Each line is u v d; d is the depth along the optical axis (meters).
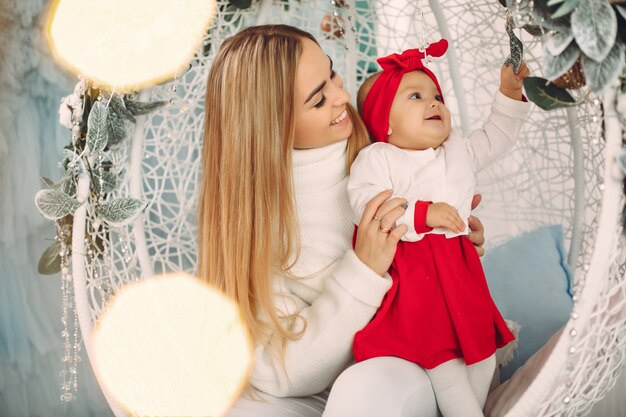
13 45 1.78
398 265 1.35
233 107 1.47
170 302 1.57
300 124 1.46
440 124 1.42
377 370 1.26
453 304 1.32
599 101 1.09
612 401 1.72
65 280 1.49
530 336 1.64
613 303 1.21
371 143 1.54
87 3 1.48
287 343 1.41
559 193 1.84
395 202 1.33
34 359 1.93
